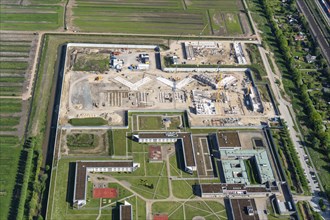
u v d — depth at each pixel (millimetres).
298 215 165875
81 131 191125
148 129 196125
